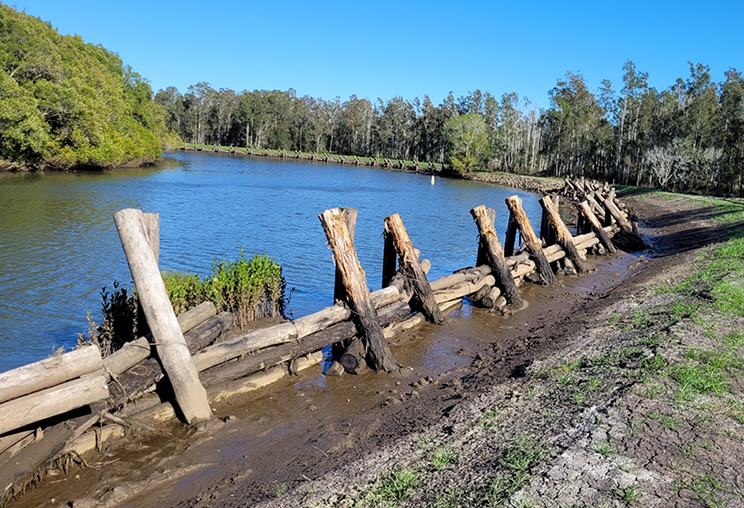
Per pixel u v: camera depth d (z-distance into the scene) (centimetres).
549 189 5609
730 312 812
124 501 450
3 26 3806
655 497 375
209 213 2611
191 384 582
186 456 522
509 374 699
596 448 439
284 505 413
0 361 814
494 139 8706
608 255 1777
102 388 486
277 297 1009
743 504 368
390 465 459
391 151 11481
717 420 484
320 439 560
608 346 727
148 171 5131
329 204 3388
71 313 1047
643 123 6253
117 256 1527
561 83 8075
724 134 5150
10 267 1337
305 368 762
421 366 797
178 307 830
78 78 4469
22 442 465
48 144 3856
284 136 11875
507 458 436
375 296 850
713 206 2897
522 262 1321
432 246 2067
